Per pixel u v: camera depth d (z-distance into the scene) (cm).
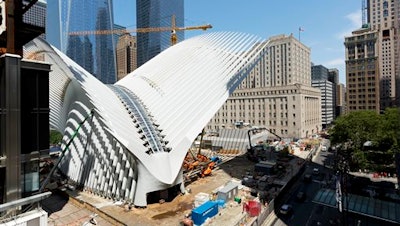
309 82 18500
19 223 2248
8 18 2670
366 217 2816
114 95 5172
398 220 2667
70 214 3556
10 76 2581
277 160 7212
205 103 4988
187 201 4003
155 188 3797
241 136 8806
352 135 5166
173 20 16562
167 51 7488
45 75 3006
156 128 4622
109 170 4038
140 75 6512
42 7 3056
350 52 14888
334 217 3553
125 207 3688
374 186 4934
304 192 4697
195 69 5875
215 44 6719
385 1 16488
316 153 8662
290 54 15625
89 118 4325
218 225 3228
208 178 5334
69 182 4875
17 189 2611
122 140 3609
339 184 2897
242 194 4344
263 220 3403
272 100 12356
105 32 19738
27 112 2812
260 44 6475
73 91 4747
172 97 5288
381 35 16350
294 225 3362
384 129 4819
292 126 11844
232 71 5516
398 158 3725
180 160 4194
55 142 8962
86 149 4497
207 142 9450
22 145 2750
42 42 4075
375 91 13988
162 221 3306
